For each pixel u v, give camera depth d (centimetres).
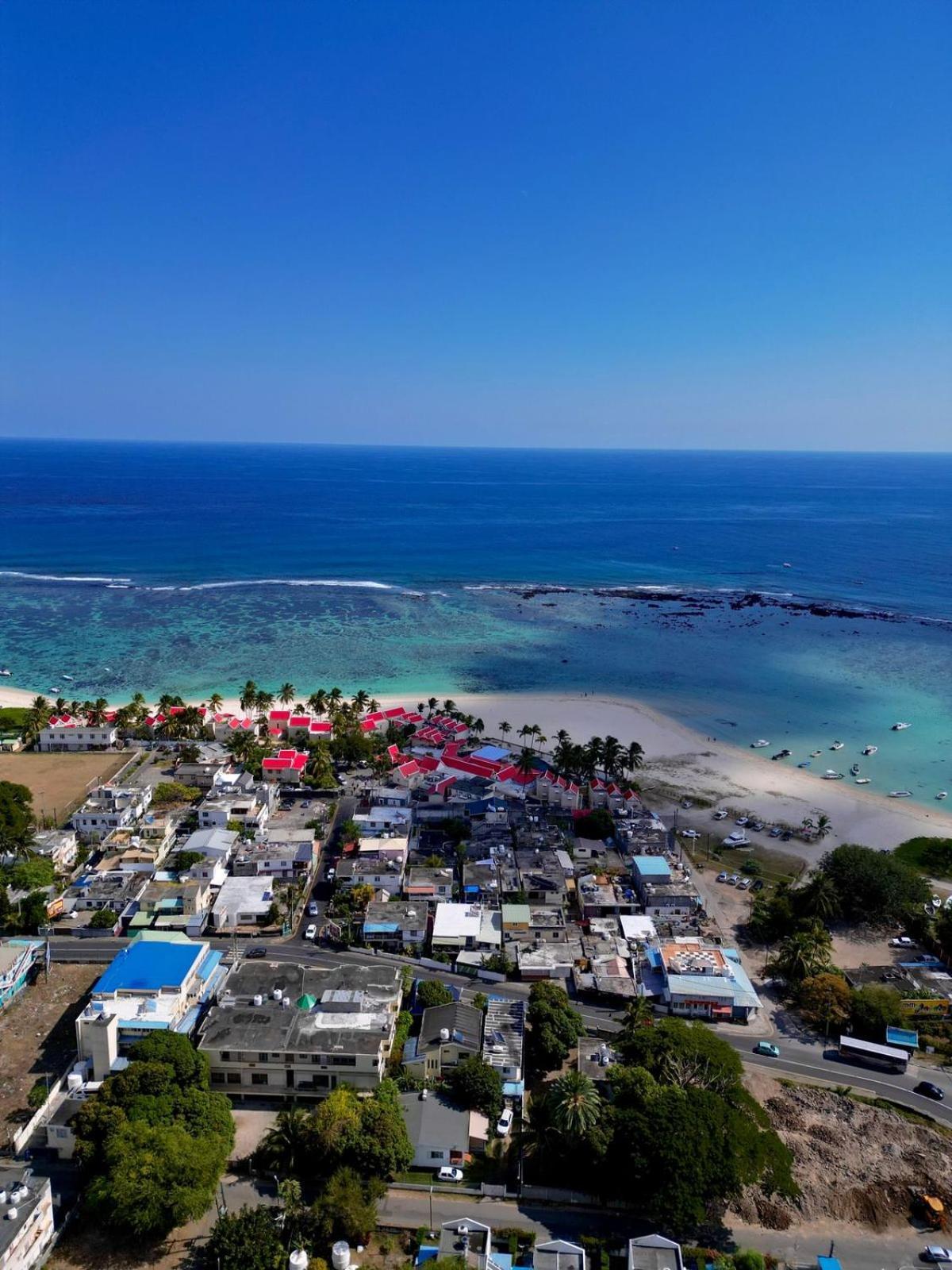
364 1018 9038
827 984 10438
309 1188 7594
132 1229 7050
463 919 11906
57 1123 7875
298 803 15838
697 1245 7288
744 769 18700
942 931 11731
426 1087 8612
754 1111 8319
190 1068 8281
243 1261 6569
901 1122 8781
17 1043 9481
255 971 9856
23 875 12069
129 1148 7219
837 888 12738
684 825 15838
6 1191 6838
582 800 16412
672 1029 9194
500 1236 7206
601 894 12788
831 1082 9438
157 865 13238
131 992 9319
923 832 16050
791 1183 7469
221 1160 7394
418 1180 7838
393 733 19138
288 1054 8512
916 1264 7244
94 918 11625
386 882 12838
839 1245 7400
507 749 19050
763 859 14712
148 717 19162
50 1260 6925
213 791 15375
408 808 15112
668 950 11231
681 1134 7444
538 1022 9469
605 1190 7631
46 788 16225
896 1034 9994
